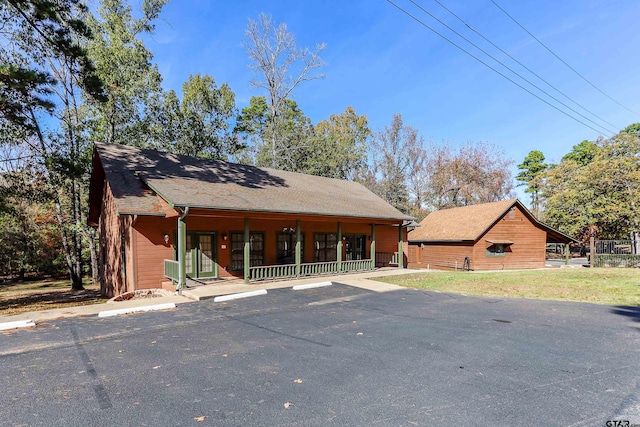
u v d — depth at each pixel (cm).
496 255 2116
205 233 1323
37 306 1108
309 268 1420
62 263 2461
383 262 1956
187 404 342
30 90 1020
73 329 636
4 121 1152
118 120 2133
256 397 357
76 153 1463
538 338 567
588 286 1138
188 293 980
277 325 664
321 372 425
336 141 3631
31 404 343
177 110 2556
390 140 3647
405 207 3522
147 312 785
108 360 471
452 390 371
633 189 2302
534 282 1252
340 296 990
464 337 576
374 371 427
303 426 299
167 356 487
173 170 1391
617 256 2083
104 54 1919
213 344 543
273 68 2764
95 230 2106
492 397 354
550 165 4522
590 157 4219
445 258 2244
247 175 1634
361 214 1505
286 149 2934
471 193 3606
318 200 1549
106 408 334
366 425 300
